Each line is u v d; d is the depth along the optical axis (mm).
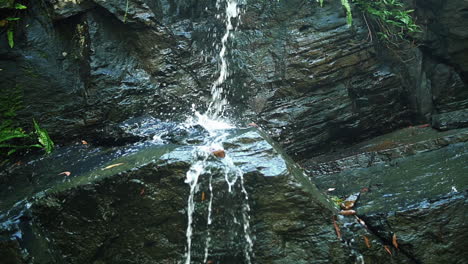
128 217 3549
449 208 3637
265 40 5195
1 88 4473
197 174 3502
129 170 3486
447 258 3578
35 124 4359
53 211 3494
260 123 5000
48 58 4637
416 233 3602
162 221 3564
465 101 5562
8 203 3570
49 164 4156
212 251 3604
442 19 5516
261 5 5215
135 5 4734
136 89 4742
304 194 3527
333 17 5211
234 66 5133
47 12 4598
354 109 5289
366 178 4531
